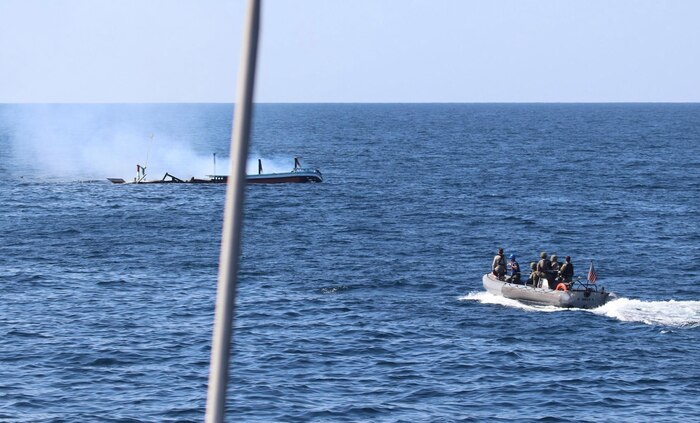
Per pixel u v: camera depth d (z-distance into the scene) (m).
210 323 148.12
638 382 119.38
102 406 109.06
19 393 112.94
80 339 137.12
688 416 107.38
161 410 107.94
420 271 195.75
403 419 105.62
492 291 170.62
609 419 106.12
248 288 176.38
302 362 126.69
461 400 112.19
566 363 126.94
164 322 148.50
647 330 144.62
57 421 104.06
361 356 130.00
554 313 156.00
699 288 181.38
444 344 136.25
